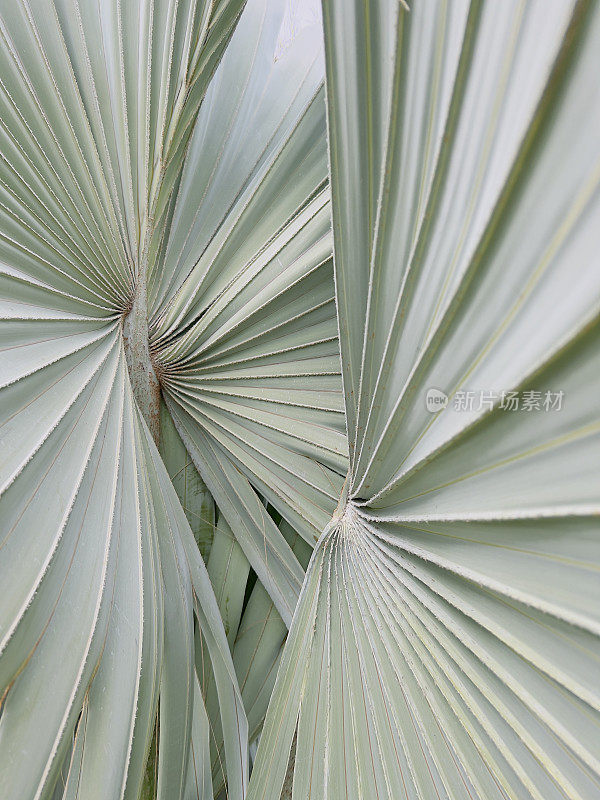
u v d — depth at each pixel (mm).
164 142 2719
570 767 2328
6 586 2471
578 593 2279
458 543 2398
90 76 2664
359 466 2543
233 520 3041
